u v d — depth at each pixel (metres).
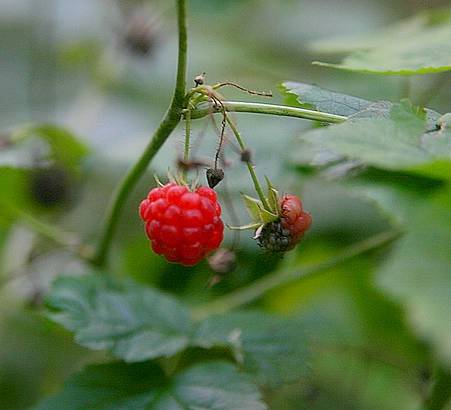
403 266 0.28
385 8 0.62
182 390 0.35
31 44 0.59
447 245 0.28
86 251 0.40
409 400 0.44
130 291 0.37
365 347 0.43
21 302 0.45
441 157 0.29
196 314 0.41
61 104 0.56
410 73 0.34
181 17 0.32
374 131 0.30
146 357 0.35
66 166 0.44
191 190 0.34
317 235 0.44
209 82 0.51
